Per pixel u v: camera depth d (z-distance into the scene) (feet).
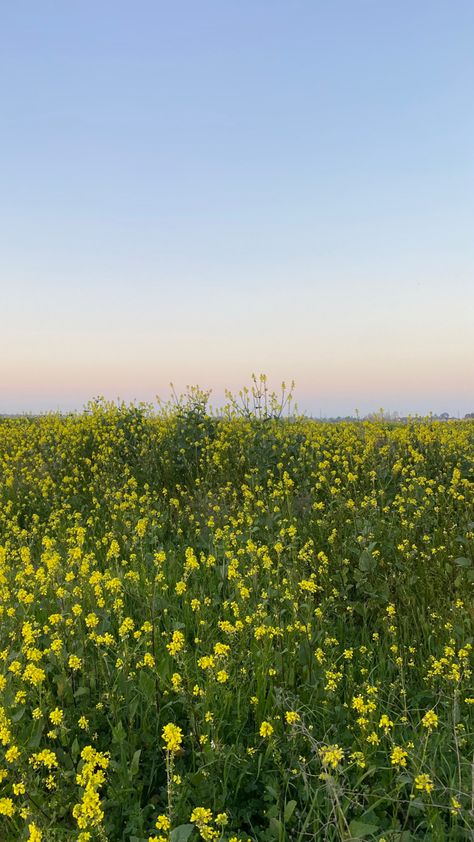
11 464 40.32
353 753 11.17
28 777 10.49
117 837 10.25
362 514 25.20
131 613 18.04
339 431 45.68
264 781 11.39
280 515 26.09
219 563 22.77
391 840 9.57
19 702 12.55
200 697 13.11
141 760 11.96
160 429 40.24
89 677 13.82
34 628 16.17
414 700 14.55
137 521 27.02
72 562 19.80
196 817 8.87
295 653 15.01
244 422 39.88
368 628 18.92
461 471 32.42
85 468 38.09
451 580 20.52
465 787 10.71
